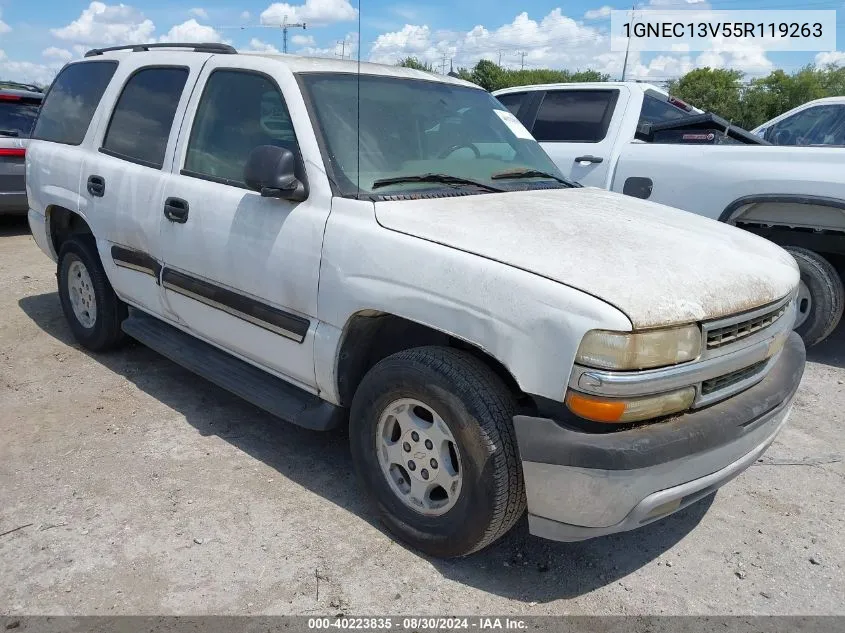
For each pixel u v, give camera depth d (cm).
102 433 394
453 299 263
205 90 385
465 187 342
